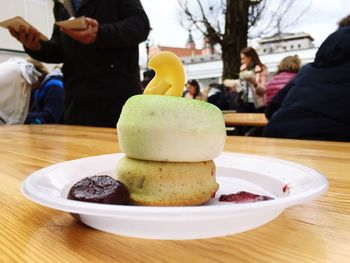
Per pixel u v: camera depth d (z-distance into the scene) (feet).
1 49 16.53
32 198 1.31
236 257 1.08
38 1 18.16
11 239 1.27
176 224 1.19
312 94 5.63
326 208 1.59
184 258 1.08
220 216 1.09
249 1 14.30
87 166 2.19
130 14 7.07
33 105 12.86
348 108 5.28
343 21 6.42
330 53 5.62
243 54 13.67
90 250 1.16
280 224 1.37
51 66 18.08
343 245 1.17
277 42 17.22
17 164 2.86
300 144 3.78
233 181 2.20
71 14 7.82
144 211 1.09
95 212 1.13
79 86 7.50
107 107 7.45
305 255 1.10
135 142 1.70
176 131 1.65
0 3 16.37
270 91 11.21
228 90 13.76
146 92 1.85
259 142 4.00
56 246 1.20
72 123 7.75
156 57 1.86
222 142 1.82
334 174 2.30
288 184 1.91
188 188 1.67
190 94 13.94
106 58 7.22
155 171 1.67
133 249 1.16
